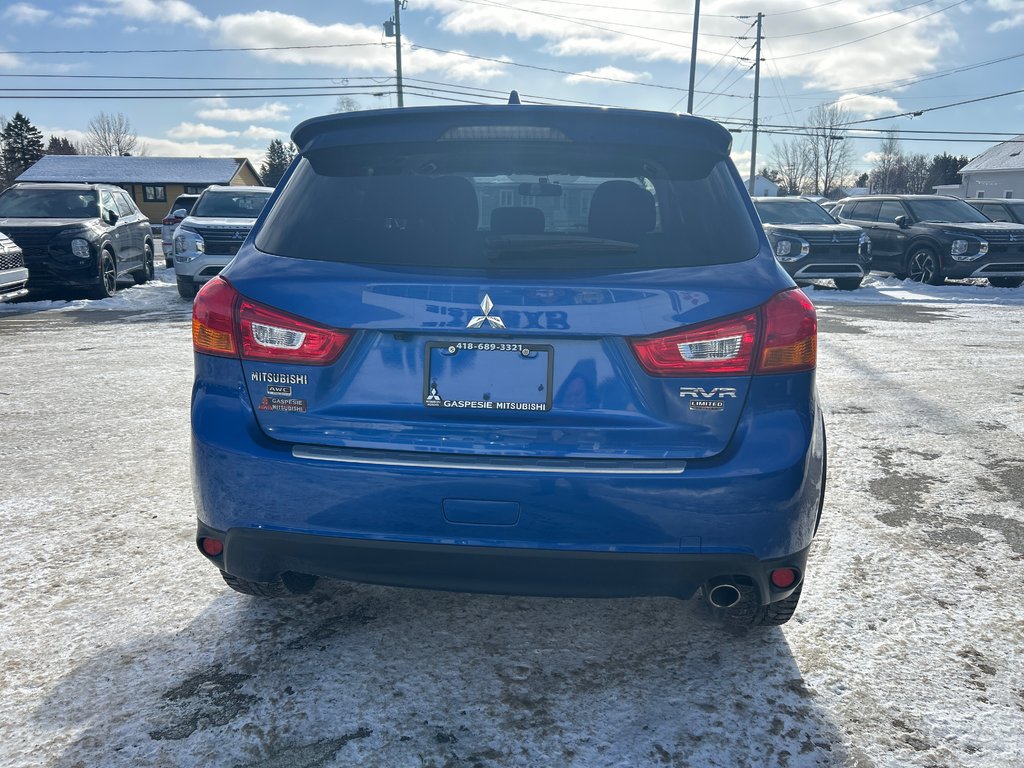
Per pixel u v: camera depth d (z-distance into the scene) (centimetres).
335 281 216
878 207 1678
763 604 240
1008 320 1091
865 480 432
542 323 208
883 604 296
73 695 236
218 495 227
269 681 244
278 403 222
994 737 222
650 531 211
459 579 219
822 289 1534
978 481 431
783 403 215
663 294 210
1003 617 288
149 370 707
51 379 669
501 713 230
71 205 1284
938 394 634
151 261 1501
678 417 212
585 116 239
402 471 213
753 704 236
